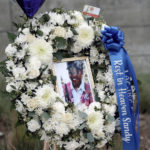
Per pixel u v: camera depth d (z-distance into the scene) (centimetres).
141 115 409
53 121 181
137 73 427
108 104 198
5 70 187
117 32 204
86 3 459
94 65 204
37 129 184
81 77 197
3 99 349
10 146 280
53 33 191
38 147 245
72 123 183
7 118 337
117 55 202
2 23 432
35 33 191
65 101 191
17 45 187
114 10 481
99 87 200
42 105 179
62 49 196
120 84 199
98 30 203
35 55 185
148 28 495
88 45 196
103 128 192
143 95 412
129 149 201
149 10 493
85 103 195
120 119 199
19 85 183
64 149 190
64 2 464
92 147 190
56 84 190
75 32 194
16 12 212
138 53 479
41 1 194
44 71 187
